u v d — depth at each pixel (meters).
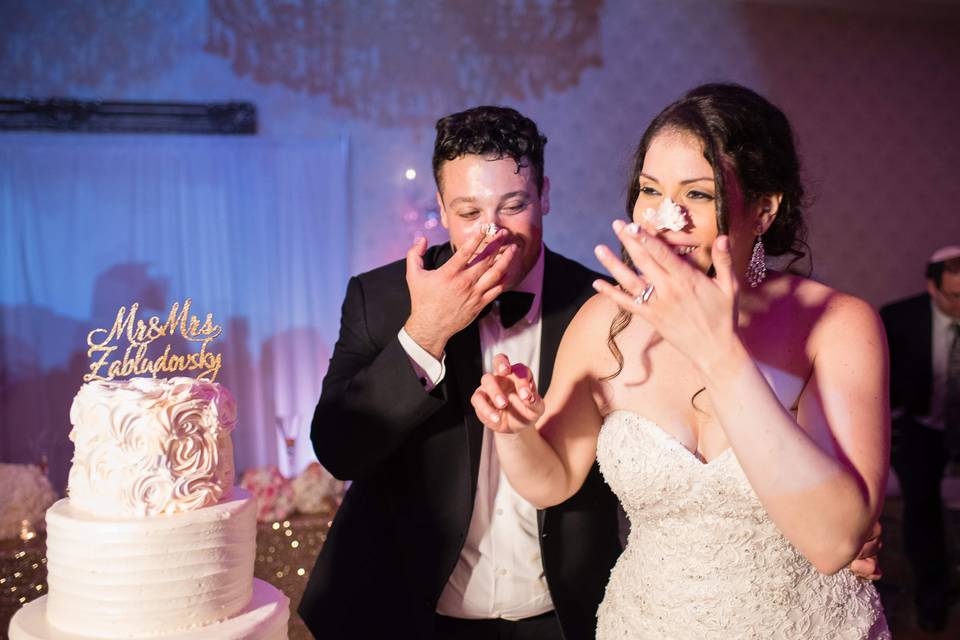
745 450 1.30
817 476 1.29
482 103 7.02
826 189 7.60
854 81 7.64
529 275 2.23
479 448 2.09
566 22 7.16
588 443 1.79
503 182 2.02
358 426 1.99
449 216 2.11
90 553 1.62
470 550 2.14
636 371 1.70
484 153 2.02
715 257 1.28
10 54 6.30
